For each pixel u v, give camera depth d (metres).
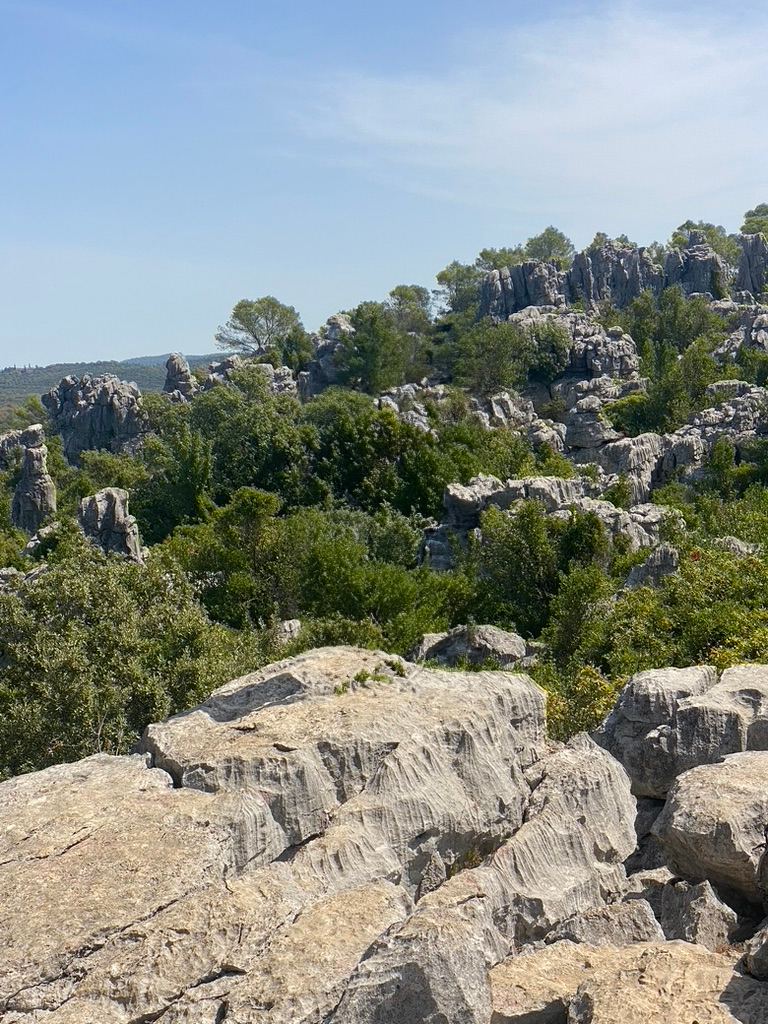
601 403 140.62
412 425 119.56
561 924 14.88
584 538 64.50
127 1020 11.32
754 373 144.25
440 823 15.72
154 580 39.91
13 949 11.82
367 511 107.62
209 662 34.66
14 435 163.12
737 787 15.98
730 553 52.97
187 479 113.75
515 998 12.23
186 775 15.70
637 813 19.88
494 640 45.94
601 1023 11.30
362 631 43.59
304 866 14.33
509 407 145.75
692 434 110.00
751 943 12.80
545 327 164.12
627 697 21.42
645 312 180.25
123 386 173.25
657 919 15.41
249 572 65.00
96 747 30.59
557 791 17.05
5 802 15.12
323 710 17.20
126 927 12.23
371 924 12.58
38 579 37.91
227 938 12.27
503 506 81.44
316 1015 11.33
